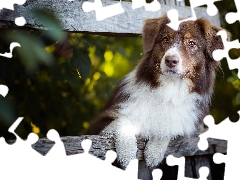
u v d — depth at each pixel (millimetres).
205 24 1831
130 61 2322
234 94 2465
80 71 2000
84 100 2215
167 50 1770
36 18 1627
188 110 1846
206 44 1831
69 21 1765
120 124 1733
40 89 2096
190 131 1849
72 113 2189
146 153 1781
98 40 2201
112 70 2398
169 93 1810
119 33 1895
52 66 1939
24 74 1916
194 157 1908
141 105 1813
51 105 2148
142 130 1801
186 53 1788
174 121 1817
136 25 1930
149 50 1810
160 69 1781
